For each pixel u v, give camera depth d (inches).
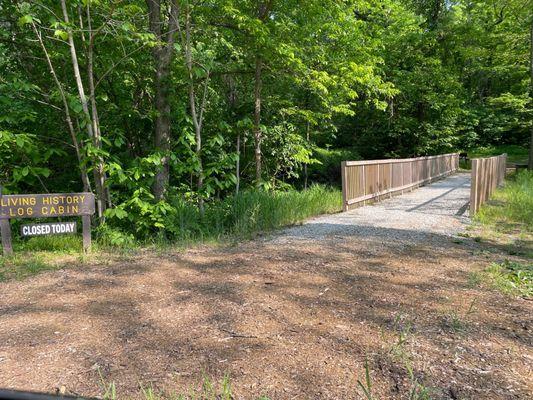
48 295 162.1
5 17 295.1
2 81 269.4
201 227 287.4
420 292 162.6
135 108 353.7
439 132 904.9
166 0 337.4
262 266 199.9
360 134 955.3
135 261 213.0
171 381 101.5
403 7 804.0
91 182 329.1
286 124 491.2
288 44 385.4
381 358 112.0
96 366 108.3
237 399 94.3
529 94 981.8
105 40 296.8
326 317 139.2
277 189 477.7
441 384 99.5
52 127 326.6
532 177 623.5
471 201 338.0
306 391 97.5
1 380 101.2
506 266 197.2
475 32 861.2
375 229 284.7
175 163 285.4
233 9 330.0
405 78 810.2
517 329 129.0
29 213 226.4
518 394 95.4
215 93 457.1
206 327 131.9
